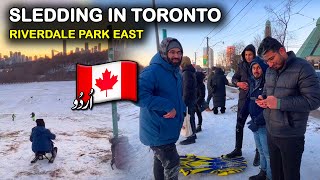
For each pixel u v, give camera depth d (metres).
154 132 3.71
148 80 3.58
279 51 3.08
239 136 5.52
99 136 10.43
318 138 6.77
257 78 4.18
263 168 4.46
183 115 3.87
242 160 5.38
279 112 3.23
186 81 6.58
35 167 7.02
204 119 10.34
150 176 5.38
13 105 25.42
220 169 4.99
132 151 6.64
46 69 72.56
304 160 5.30
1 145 9.55
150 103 3.51
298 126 3.19
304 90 3.03
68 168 6.81
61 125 13.29
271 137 3.39
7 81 67.38
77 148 8.58
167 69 3.68
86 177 6.12
